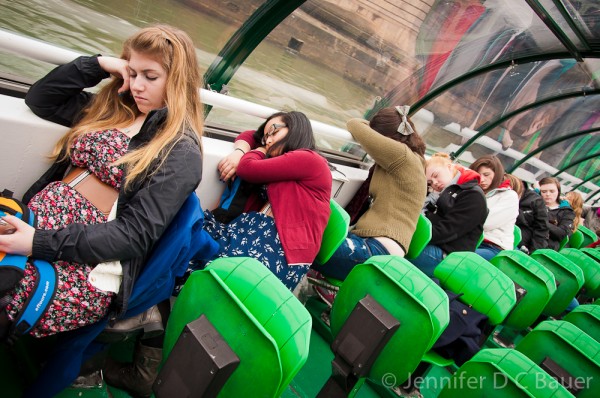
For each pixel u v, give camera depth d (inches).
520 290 103.0
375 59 166.6
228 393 43.6
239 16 118.7
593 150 379.2
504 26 178.9
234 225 85.0
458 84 209.6
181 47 57.7
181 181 54.1
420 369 95.1
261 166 83.4
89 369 64.7
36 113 66.4
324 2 136.3
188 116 59.2
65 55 67.7
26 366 64.5
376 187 117.4
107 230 50.4
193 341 42.4
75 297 49.6
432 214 139.3
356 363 61.6
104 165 57.5
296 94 159.5
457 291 92.0
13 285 44.8
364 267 69.2
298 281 84.5
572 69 226.2
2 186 68.4
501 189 168.7
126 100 65.2
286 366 44.0
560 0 163.0
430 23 163.2
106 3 110.5
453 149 276.2
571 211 241.4
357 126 116.9
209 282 46.8
